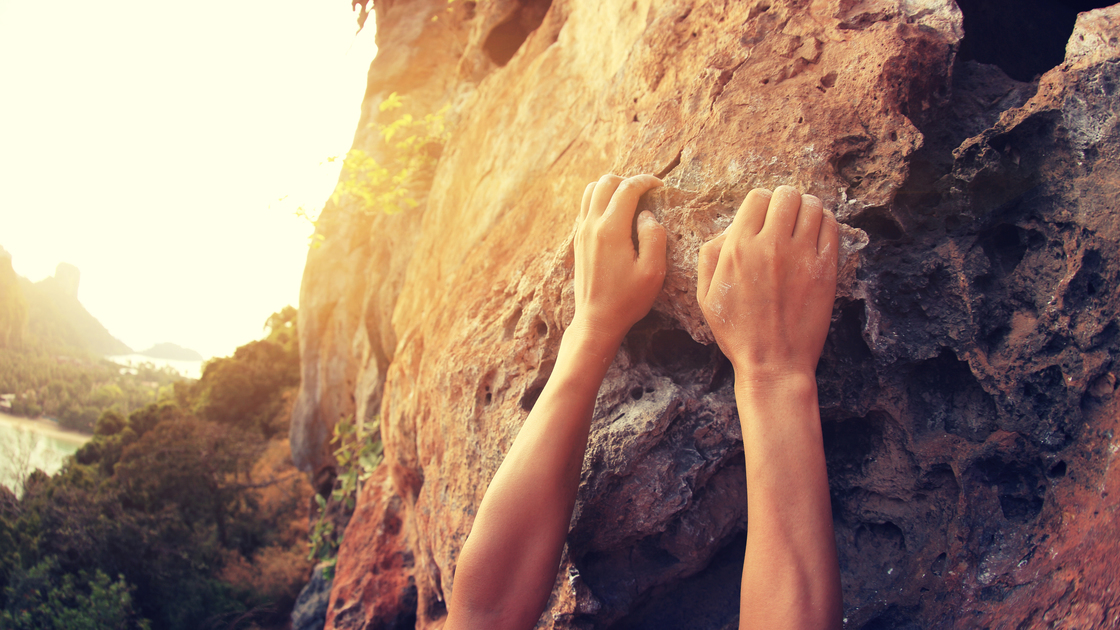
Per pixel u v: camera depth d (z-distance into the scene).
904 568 1.06
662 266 0.96
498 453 1.37
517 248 1.92
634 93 1.63
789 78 1.13
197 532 14.06
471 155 2.86
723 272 0.82
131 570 12.49
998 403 0.93
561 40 2.43
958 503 0.97
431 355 2.04
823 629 0.65
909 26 1.03
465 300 2.00
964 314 0.97
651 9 1.75
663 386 1.17
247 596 13.07
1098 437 0.83
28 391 44.81
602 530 1.14
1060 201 0.90
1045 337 0.90
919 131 0.96
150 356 128.12
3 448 17.06
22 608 11.06
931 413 1.03
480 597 0.78
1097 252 0.86
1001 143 0.94
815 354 0.79
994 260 0.99
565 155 1.98
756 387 0.77
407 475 2.37
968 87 1.13
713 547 1.17
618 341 0.95
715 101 1.21
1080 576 0.75
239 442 16.66
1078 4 1.44
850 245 0.89
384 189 4.87
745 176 1.04
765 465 0.73
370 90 6.65
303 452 7.61
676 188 1.06
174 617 12.17
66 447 35.25
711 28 1.46
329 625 2.62
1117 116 0.86
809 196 0.84
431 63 6.45
